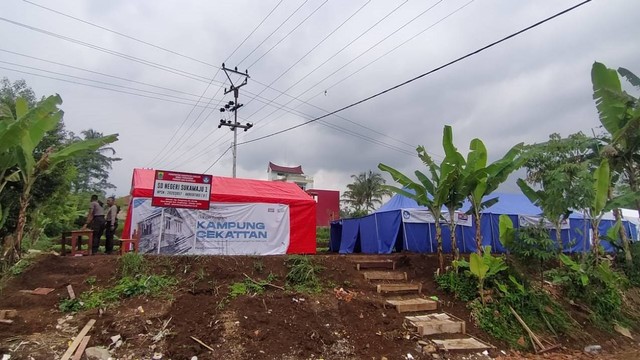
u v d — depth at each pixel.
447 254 13.72
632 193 12.20
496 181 11.52
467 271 10.90
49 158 8.73
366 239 16.75
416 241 15.04
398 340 8.34
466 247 16.17
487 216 17.16
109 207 12.27
